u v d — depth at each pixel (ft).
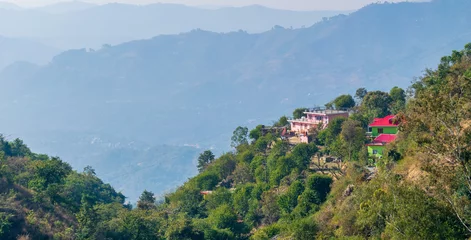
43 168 537.24
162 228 521.65
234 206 626.23
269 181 620.90
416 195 223.51
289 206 524.93
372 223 271.08
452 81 350.64
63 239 442.50
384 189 260.21
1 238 414.21
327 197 476.95
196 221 556.51
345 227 344.49
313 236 376.07
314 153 625.00
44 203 494.59
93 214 473.26
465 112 239.30
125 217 488.85
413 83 603.26
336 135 632.79
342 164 567.59
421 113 253.85
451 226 219.00
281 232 444.96
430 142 241.55
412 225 217.15
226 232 533.96
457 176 229.25
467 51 524.52
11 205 455.63
